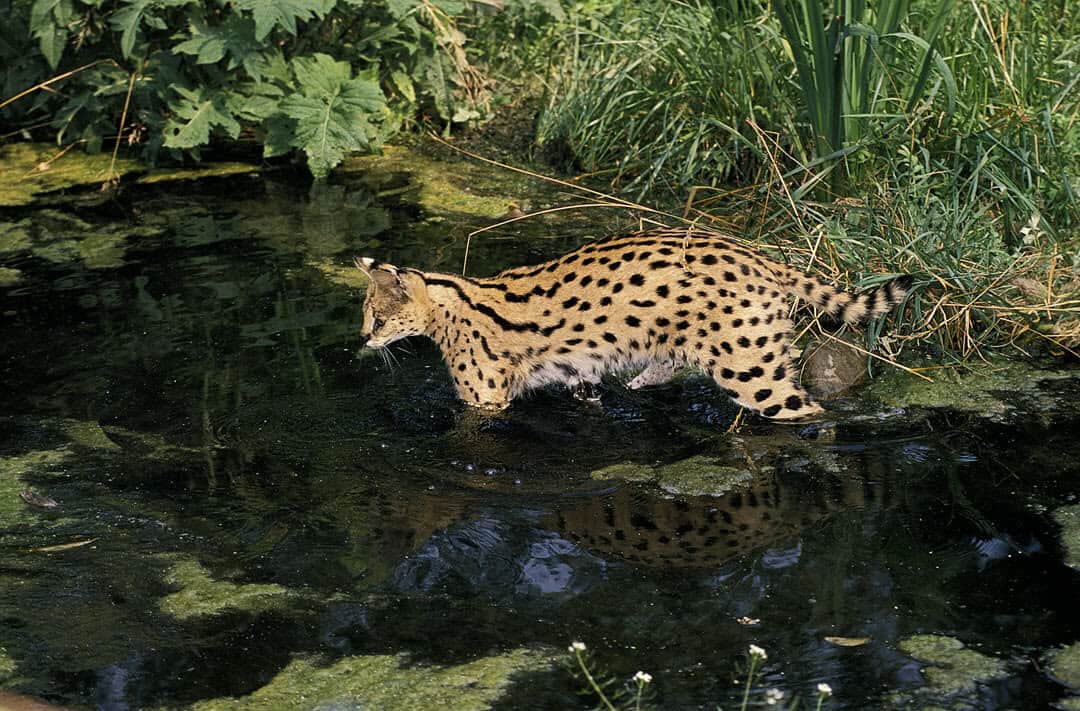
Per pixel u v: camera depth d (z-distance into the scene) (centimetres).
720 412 965
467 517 821
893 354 1031
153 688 656
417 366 1050
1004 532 780
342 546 791
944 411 949
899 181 1202
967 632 680
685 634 688
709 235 974
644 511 823
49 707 631
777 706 623
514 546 785
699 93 1427
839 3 1159
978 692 629
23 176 1537
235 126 1521
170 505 843
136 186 1509
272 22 1419
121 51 1606
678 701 630
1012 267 1067
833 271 1084
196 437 931
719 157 1385
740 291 914
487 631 698
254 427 943
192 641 697
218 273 1239
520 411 980
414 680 656
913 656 660
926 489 838
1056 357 1032
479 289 998
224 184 1518
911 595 717
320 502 844
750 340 914
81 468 890
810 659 661
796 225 1190
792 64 1363
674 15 1498
